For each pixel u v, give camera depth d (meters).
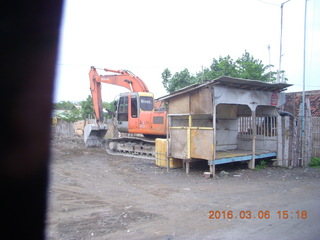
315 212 5.94
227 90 9.99
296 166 11.68
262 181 9.05
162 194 7.44
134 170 11.05
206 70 24.59
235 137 12.88
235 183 8.77
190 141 10.15
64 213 5.81
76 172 10.50
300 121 11.87
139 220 5.43
